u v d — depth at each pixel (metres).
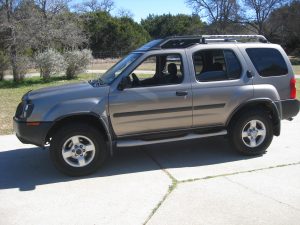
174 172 5.98
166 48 6.25
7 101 14.16
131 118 6.03
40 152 7.32
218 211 4.56
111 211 4.67
